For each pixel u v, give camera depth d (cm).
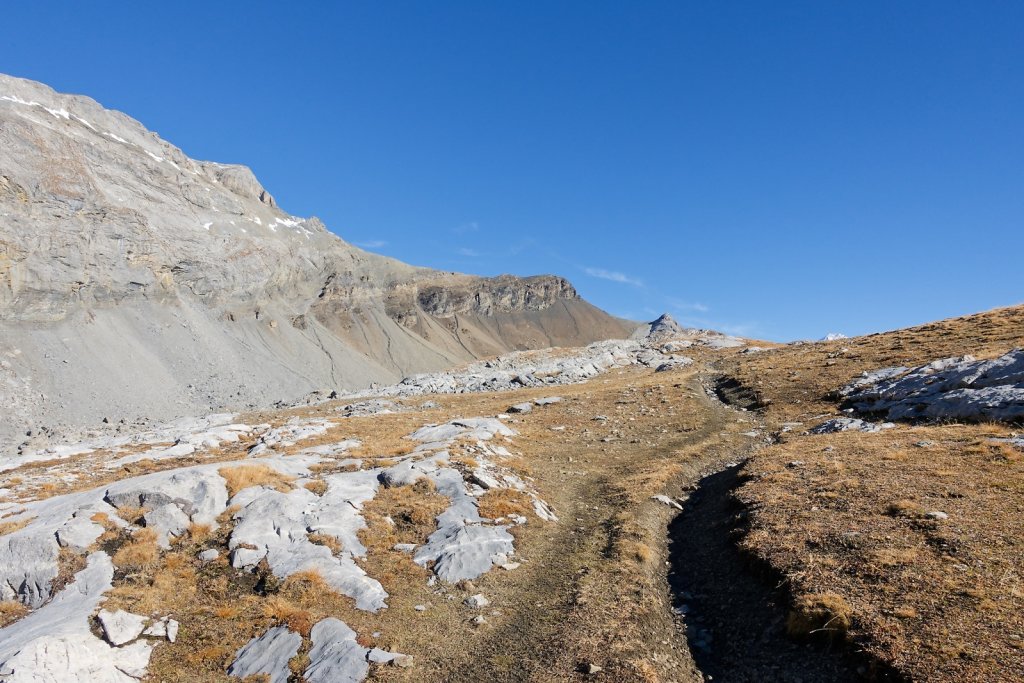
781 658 1377
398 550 2112
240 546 1986
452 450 3117
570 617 1670
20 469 3534
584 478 3164
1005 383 3064
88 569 1814
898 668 1189
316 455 3278
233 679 1419
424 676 1434
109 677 1353
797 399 4603
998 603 1321
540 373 7806
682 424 4381
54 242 15412
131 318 17662
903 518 1845
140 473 3291
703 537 2211
